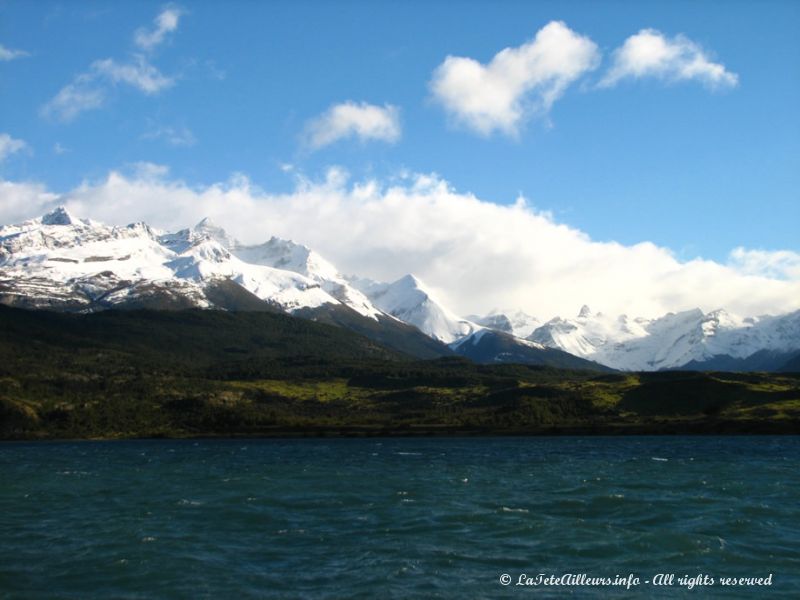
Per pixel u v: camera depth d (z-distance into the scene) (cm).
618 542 6994
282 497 10431
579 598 5425
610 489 11006
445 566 6231
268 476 13838
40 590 5722
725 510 8781
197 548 6981
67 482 13112
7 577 6044
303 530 7831
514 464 16512
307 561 6456
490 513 8638
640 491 10731
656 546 6819
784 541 7069
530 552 6675
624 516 8456
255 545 7106
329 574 6041
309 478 13350
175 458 19975
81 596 5581
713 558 6425
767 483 11756
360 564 6319
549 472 14262
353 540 7281
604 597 5450
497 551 6719
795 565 6225
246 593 5581
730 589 5625
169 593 5609
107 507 9700
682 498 9875
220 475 14238
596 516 8500
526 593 5522
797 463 15988
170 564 6362
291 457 19838
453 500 9931
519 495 10388
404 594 5500
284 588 5684
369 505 9531
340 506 9500
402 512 8881
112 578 6000
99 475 14575
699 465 15650
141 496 10812
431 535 7456
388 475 13888
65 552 6856
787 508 8988
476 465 16338
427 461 17762
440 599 5394
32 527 8181
